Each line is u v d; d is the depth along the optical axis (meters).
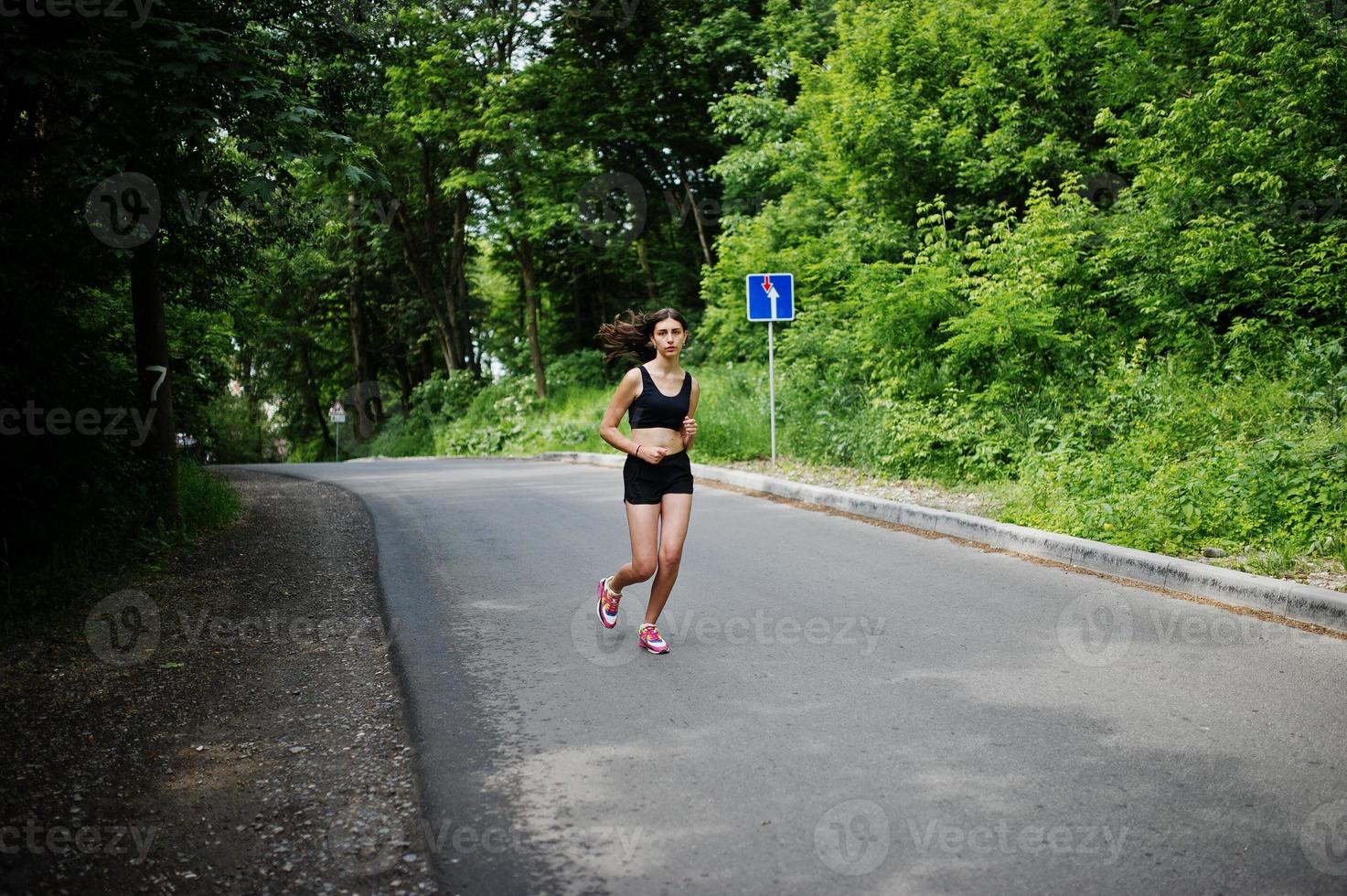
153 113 6.67
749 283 13.59
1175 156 11.75
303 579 7.35
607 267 31.44
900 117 15.22
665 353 5.02
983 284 12.02
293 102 6.69
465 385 33.53
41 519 7.39
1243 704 4.21
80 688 4.74
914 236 15.86
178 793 3.55
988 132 15.21
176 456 9.62
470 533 9.30
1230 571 6.05
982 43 15.53
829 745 3.86
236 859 3.06
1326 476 7.19
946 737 3.92
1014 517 8.40
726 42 23.52
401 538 9.17
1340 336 10.49
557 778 3.60
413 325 38.16
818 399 14.85
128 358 12.21
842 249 16.20
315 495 13.93
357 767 3.76
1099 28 14.58
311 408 48.34
